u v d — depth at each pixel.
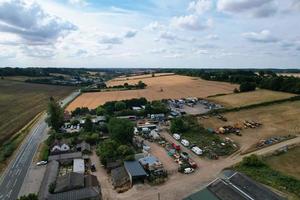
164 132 103.50
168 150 84.31
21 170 71.38
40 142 95.06
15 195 58.28
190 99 154.75
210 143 89.12
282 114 116.69
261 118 113.38
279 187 58.19
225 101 144.12
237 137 94.75
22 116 130.62
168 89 194.38
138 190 59.69
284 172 66.25
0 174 68.94
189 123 107.56
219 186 49.62
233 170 68.62
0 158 77.62
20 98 179.25
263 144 86.12
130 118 121.38
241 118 114.62
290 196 54.81
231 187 48.72
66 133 100.56
